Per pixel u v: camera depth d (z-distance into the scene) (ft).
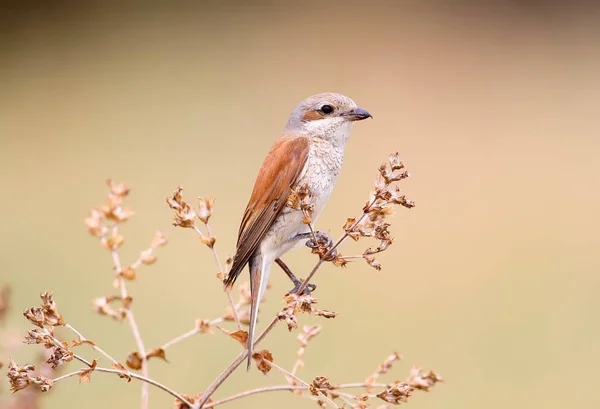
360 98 67.92
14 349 13.33
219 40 80.59
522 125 64.59
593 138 62.69
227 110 63.87
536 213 48.16
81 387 24.91
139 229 40.68
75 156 54.49
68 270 34.27
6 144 57.26
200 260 36.96
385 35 81.76
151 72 72.79
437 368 29.07
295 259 37.19
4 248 37.06
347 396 12.76
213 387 12.65
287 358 28.35
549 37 82.33
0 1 81.76
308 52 77.20
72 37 80.94
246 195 46.83
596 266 39.50
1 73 72.69
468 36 82.17
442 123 63.77
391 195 12.91
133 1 87.20
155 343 27.96
